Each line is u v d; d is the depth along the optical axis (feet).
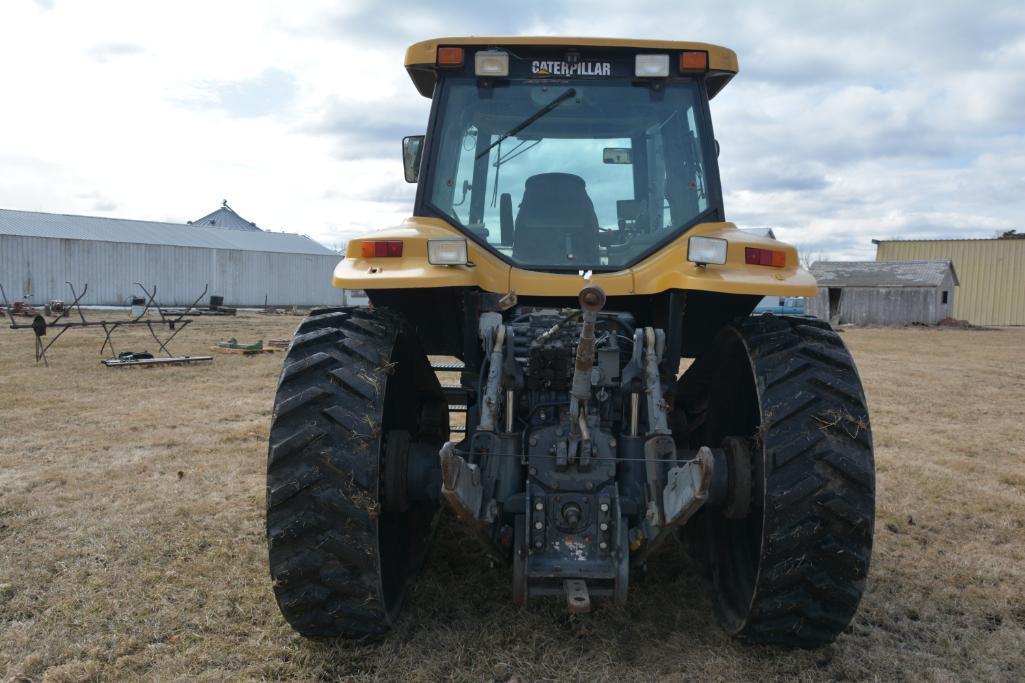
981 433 24.13
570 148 11.64
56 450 19.31
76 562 11.99
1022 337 86.79
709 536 11.15
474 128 11.73
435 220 11.25
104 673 8.81
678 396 12.96
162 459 18.53
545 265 11.32
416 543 11.60
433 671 8.90
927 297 118.01
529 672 8.90
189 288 118.52
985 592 11.43
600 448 9.09
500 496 8.96
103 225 119.96
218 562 12.03
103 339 50.29
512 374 9.41
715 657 9.27
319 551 8.43
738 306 11.25
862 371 43.42
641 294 10.43
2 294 94.63
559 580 8.81
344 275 9.31
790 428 8.44
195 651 9.31
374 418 8.61
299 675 8.80
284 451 8.39
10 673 8.79
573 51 11.63
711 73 11.59
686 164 11.55
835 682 8.87
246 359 40.22
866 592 11.45
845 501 8.19
